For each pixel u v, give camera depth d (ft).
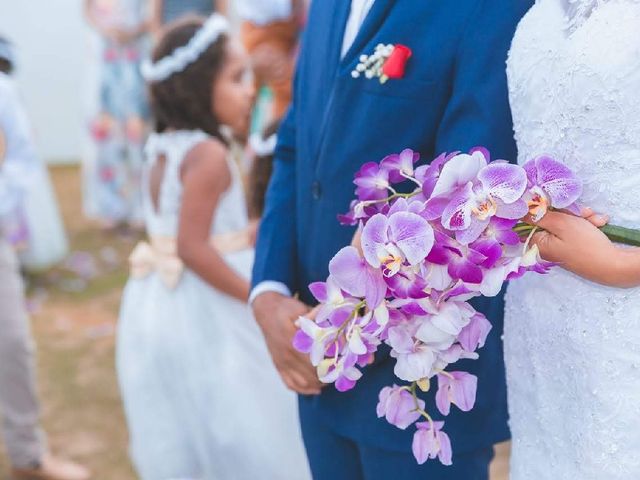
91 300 16.15
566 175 4.29
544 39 4.85
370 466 5.99
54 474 10.39
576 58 4.56
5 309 9.65
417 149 5.49
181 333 8.40
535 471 5.35
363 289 4.37
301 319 4.82
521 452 5.50
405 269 4.28
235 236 8.58
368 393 5.85
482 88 5.17
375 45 5.44
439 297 4.39
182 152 8.30
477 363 5.69
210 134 8.43
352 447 6.33
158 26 17.93
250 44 12.90
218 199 8.25
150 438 8.47
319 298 4.70
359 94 5.54
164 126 8.62
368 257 4.28
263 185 9.27
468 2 5.22
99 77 18.88
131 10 18.42
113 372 13.32
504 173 4.17
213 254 8.14
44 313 15.52
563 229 4.53
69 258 18.26
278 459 8.30
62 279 17.11
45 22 26.16
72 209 21.99
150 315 8.54
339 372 4.60
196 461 8.52
